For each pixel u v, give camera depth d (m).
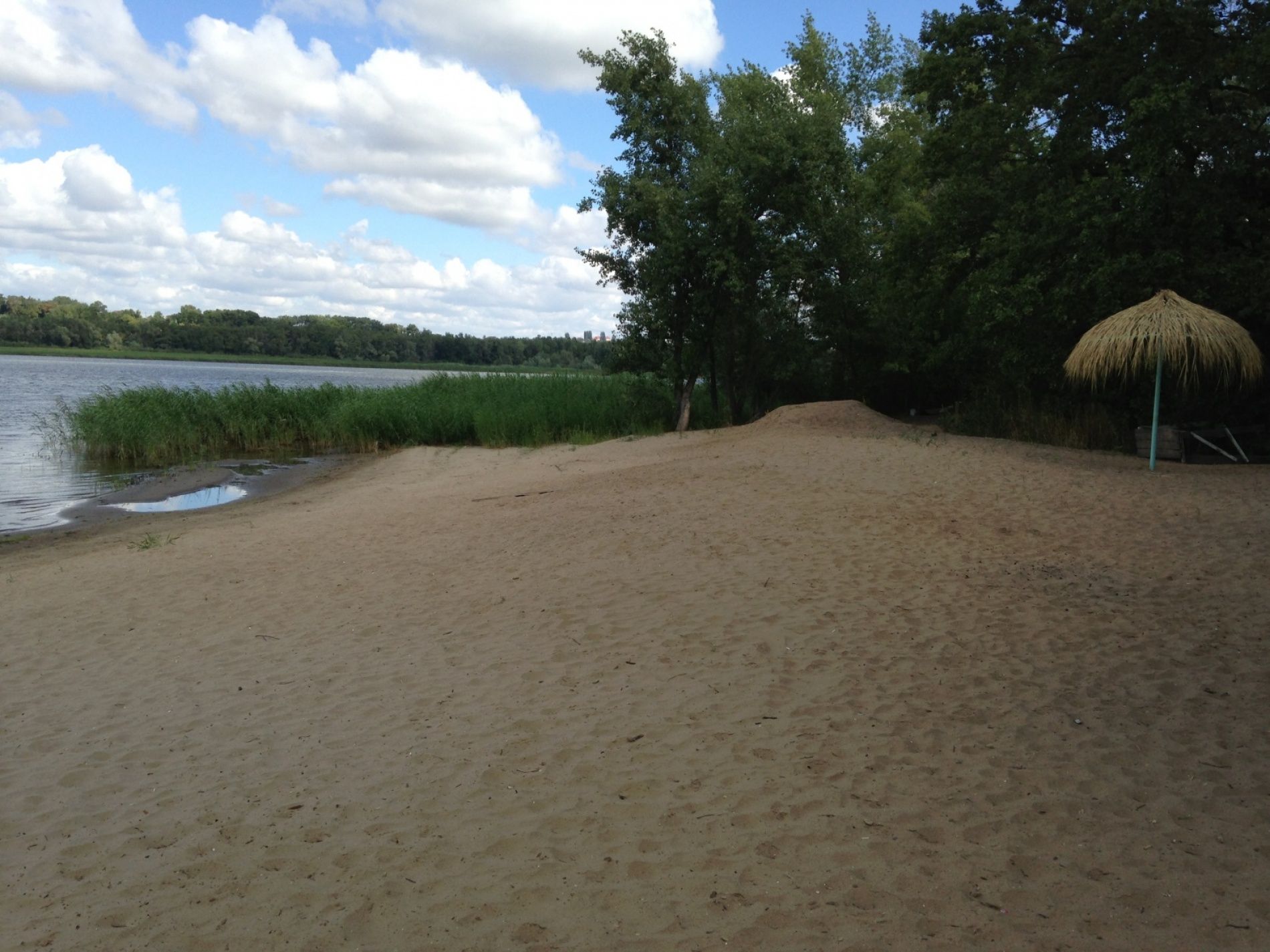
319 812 4.78
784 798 4.64
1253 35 17.17
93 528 15.38
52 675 7.27
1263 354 17.17
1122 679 6.02
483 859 4.24
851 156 28.42
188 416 27.52
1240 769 4.76
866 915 3.66
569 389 28.62
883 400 29.16
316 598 9.10
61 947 3.73
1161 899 3.69
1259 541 9.41
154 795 5.09
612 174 23.84
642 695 6.08
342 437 27.27
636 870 4.08
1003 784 4.71
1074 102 19.39
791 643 6.86
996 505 11.31
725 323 24.92
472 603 8.45
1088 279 17.27
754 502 11.52
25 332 125.88
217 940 3.73
